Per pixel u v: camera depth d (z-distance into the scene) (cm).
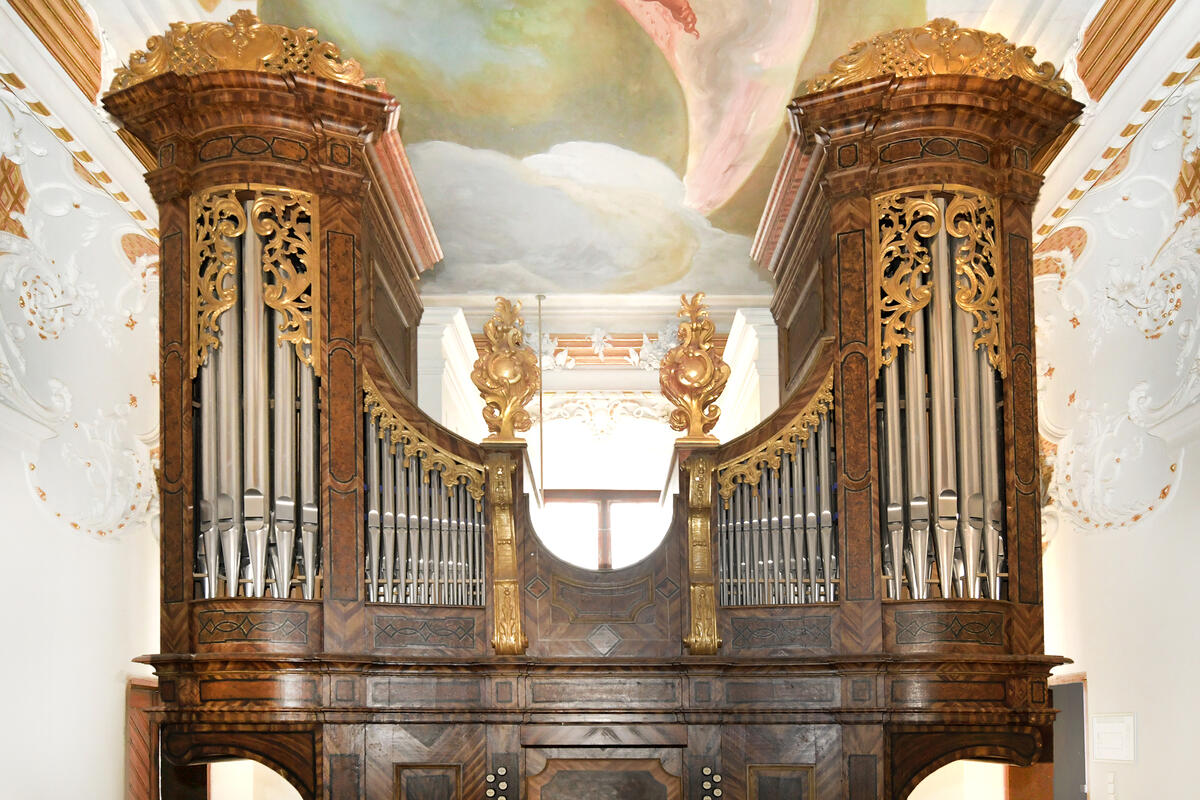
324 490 758
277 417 761
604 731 756
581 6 984
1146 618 924
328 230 783
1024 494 770
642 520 1616
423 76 1038
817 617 765
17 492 841
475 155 1127
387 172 873
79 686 906
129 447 992
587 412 1496
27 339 856
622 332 1418
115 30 847
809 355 884
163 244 778
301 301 775
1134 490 948
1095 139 899
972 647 746
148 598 1021
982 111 788
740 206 1186
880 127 794
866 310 782
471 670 755
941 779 1163
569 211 1208
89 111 853
